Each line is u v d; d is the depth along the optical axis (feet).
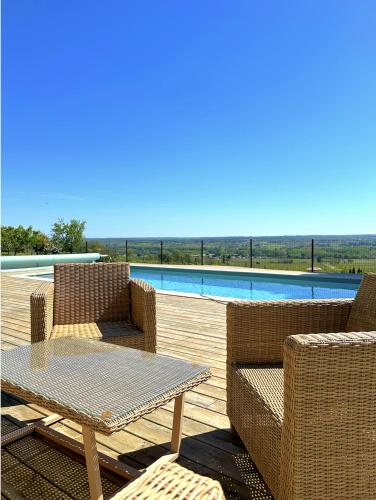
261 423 4.31
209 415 6.48
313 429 3.25
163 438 5.78
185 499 2.97
